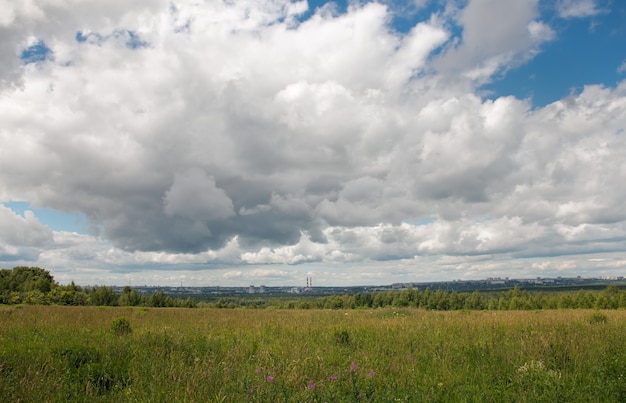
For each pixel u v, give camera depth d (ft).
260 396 20.63
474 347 33.37
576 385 21.93
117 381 24.11
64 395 20.97
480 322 53.52
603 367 24.32
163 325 56.49
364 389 21.83
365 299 346.33
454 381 23.89
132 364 27.81
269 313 91.35
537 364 25.72
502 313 82.89
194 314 82.17
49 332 44.27
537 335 35.94
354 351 34.76
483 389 22.30
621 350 29.01
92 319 61.72
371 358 30.71
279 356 31.30
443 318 64.75
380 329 49.01
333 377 23.58
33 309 82.43
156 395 20.90
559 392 20.52
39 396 20.29
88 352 29.73
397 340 39.52
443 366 27.45
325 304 323.78
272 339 41.78
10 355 28.66
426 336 41.78
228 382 23.80
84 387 22.86
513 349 31.91
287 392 21.58
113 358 29.01
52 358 27.71
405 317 70.54
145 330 46.55
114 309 96.48
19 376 23.30
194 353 32.35
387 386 22.68
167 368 26.73
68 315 67.72
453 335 41.65
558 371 24.66
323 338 42.27
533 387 21.88
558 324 45.96
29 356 28.73
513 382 23.08
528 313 80.33
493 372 25.86
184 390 21.75
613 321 50.34
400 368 27.45
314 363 28.81
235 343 38.27
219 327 54.44
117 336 41.75
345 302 320.50
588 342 32.78
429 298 343.67
